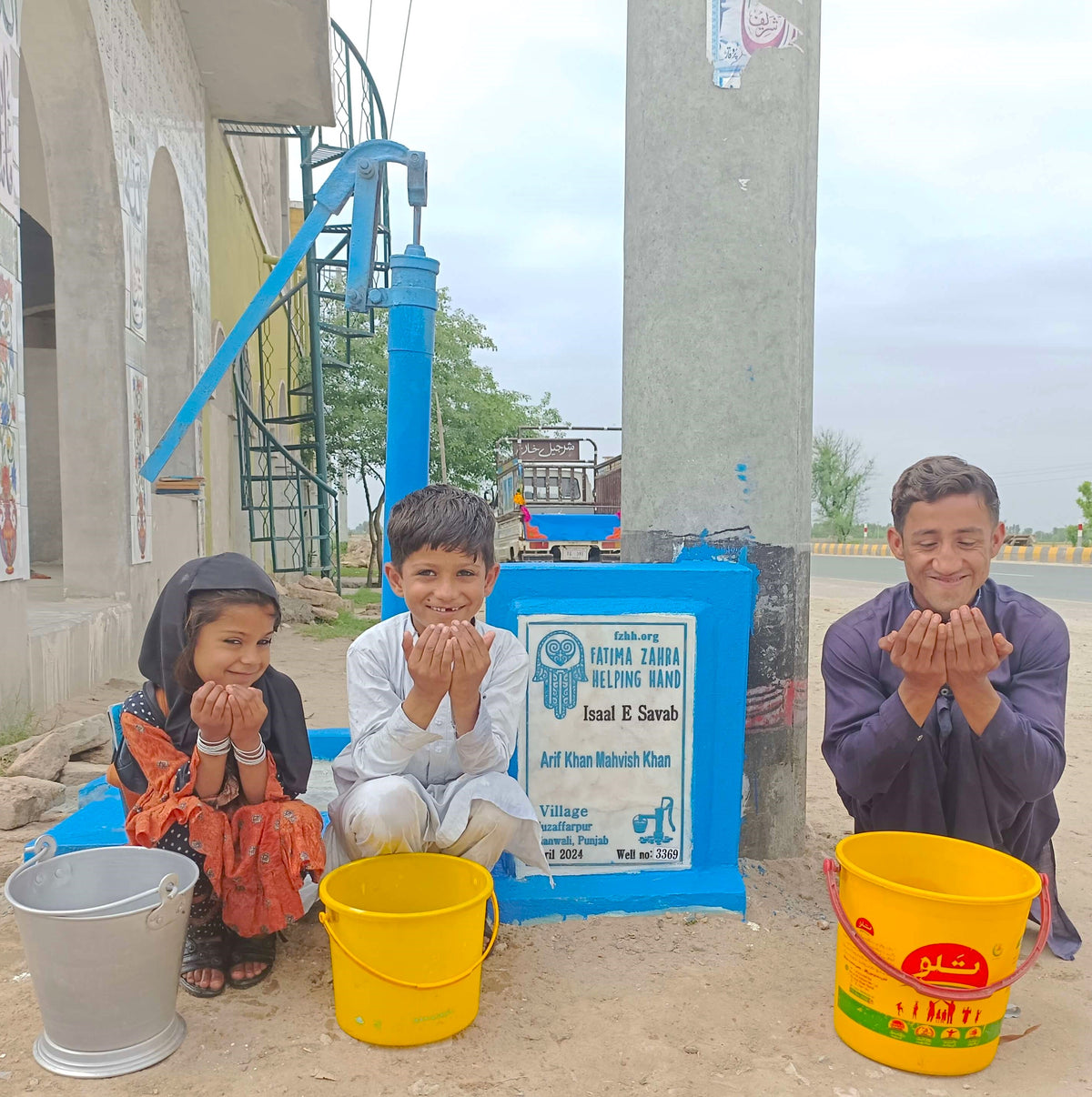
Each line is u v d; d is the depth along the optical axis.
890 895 2.13
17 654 5.21
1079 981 2.65
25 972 2.56
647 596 3.02
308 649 9.74
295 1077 2.09
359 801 2.50
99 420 7.56
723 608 3.05
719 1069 2.18
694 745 3.05
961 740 2.63
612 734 3.02
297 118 12.73
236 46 10.70
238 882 2.47
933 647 2.26
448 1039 2.26
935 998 2.12
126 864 2.37
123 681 6.87
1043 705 2.57
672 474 3.36
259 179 18.50
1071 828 4.00
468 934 2.22
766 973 2.64
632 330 3.50
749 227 3.26
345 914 2.15
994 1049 2.20
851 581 20.17
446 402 22.48
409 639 2.37
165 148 9.20
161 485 9.32
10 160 5.08
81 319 7.44
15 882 2.12
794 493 3.35
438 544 2.45
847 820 3.99
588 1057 2.21
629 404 3.54
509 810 2.60
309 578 15.30
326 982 2.54
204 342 11.34
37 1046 2.16
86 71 6.88
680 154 3.29
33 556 13.14
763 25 3.24
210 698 2.30
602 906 2.95
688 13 3.26
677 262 3.31
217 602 2.38
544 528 19.53
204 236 11.45
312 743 3.99
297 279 20.22
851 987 2.26
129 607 7.71
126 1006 2.10
